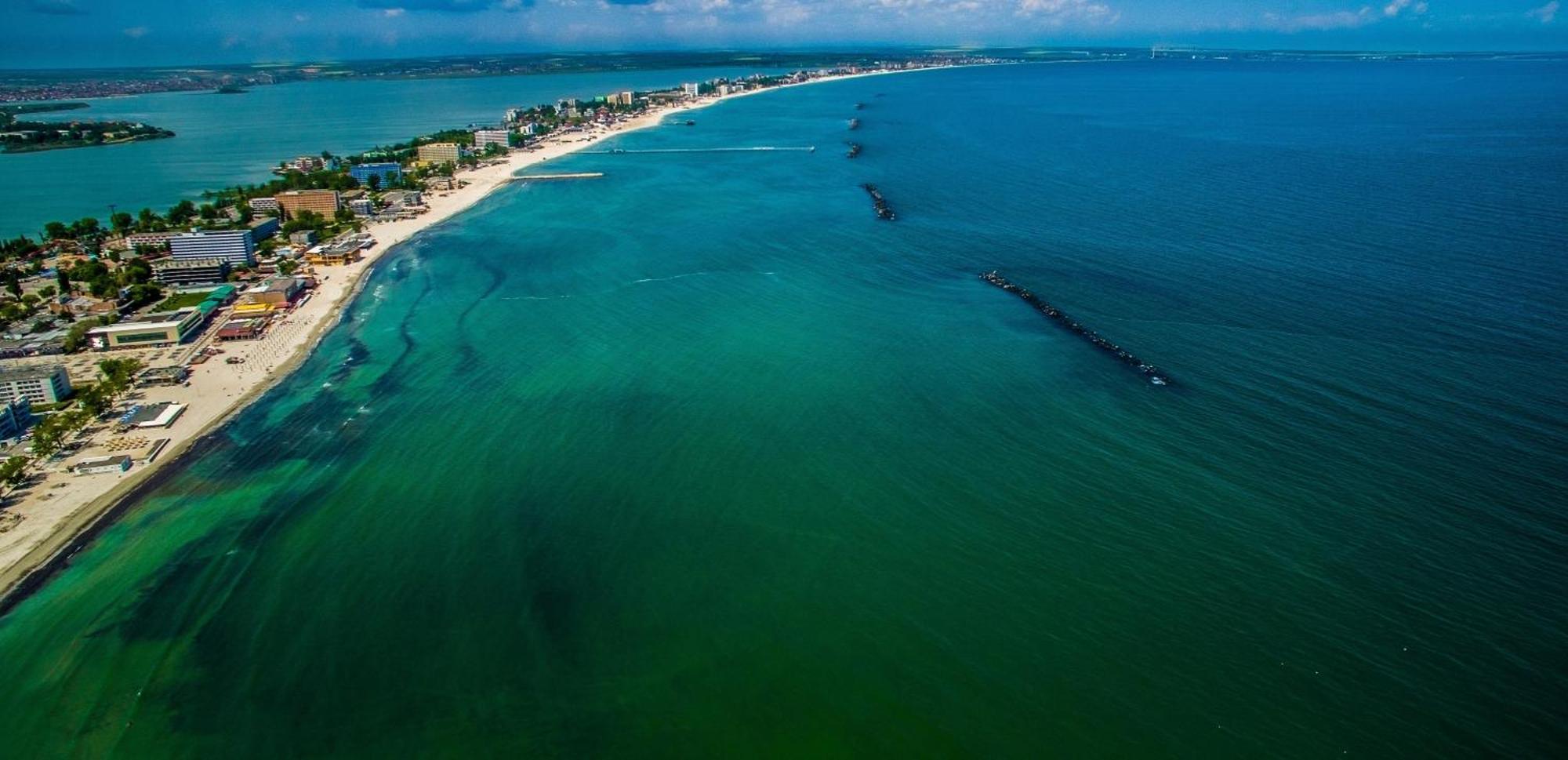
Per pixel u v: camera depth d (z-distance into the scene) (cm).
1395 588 10006
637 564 11138
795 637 9844
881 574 10775
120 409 15562
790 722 8769
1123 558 10806
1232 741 8281
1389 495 11669
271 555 11500
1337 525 11138
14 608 10488
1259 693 8781
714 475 13062
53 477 13300
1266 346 16450
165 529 12050
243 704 9169
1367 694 8675
